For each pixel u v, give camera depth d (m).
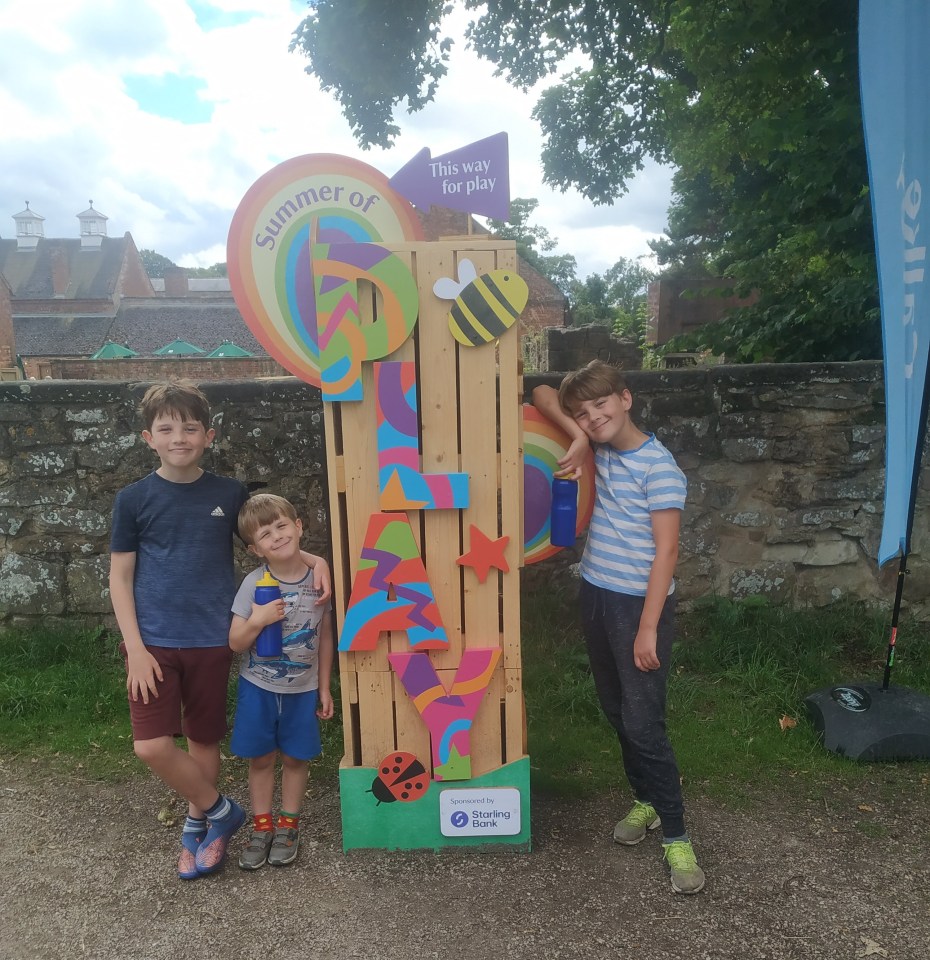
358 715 2.47
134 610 2.23
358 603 2.30
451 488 2.24
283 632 2.27
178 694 2.25
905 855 2.40
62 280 47.12
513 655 2.35
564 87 9.30
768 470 3.99
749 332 6.18
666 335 14.07
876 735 2.98
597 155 9.78
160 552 2.24
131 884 2.29
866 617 4.08
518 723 2.38
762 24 4.69
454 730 2.34
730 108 6.29
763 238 6.75
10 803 2.73
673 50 6.94
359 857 2.41
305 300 2.45
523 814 2.41
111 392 3.72
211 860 2.30
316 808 2.71
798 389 3.91
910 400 2.86
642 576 2.24
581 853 2.42
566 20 7.36
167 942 2.04
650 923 2.09
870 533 4.07
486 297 2.16
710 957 1.97
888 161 2.71
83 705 3.37
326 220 2.41
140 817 2.65
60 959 1.99
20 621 3.88
